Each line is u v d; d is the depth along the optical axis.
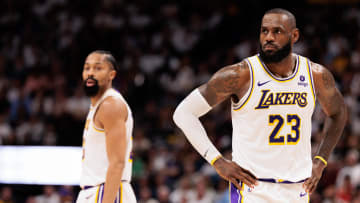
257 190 5.91
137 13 24.47
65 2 24.97
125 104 6.79
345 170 14.97
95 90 6.87
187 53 22.27
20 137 17.17
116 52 22.19
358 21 23.66
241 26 23.22
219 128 17.27
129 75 19.66
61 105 18.62
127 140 6.84
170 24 23.80
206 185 14.77
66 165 16.30
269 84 5.93
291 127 5.93
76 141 16.94
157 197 14.95
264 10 23.86
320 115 17.36
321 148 6.56
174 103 18.92
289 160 5.93
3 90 19.91
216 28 23.12
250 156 5.95
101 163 6.71
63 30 23.72
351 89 18.98
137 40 22.98
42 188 16.28
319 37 22.59
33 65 21.67
